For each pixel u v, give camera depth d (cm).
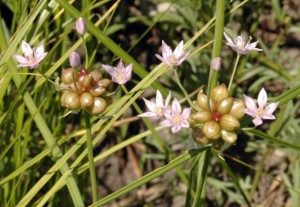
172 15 28
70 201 24
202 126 14
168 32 29
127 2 29
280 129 28
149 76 17
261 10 29
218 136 13
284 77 28
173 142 29
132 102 17
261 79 28
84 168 18
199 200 16
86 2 21
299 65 28
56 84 14
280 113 28
